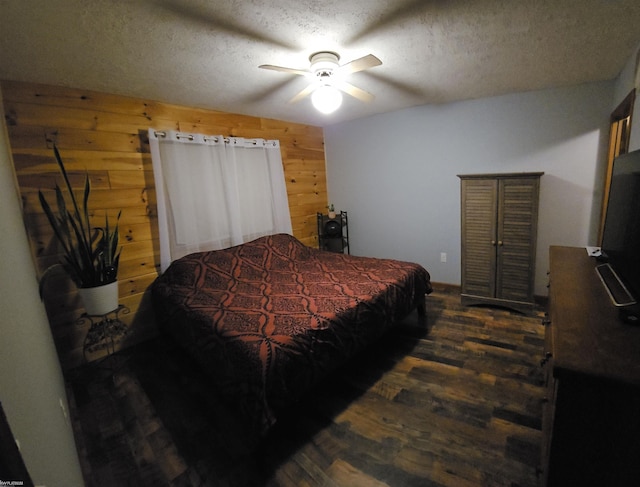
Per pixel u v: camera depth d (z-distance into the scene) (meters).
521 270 2.88
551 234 3.03
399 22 1.62
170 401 2.00
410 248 3.97
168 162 2.83
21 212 2.03
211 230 3.13
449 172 3.51
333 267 2.96
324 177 4.56
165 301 2.44
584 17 1.60
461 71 2.36
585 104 2.73
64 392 1.91
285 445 1.60
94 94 2.45
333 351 1.88
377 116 3.91
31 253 2.10
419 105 3.53
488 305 3.16
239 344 1.64
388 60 2.12
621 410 0.76
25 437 0.59
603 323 0.99
